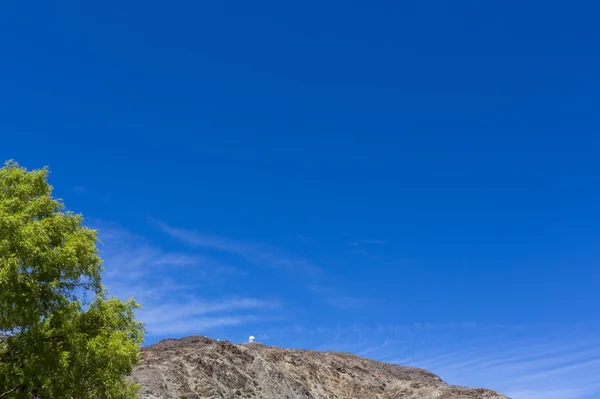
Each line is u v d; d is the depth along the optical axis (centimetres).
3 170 2847
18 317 2498
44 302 2655
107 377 2756
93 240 2978
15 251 2455
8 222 2466
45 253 2552
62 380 2634
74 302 2809
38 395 2664
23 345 2603
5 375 2552
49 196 2884
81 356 2677
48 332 2623
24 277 2467
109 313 2906
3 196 2739
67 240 2817
